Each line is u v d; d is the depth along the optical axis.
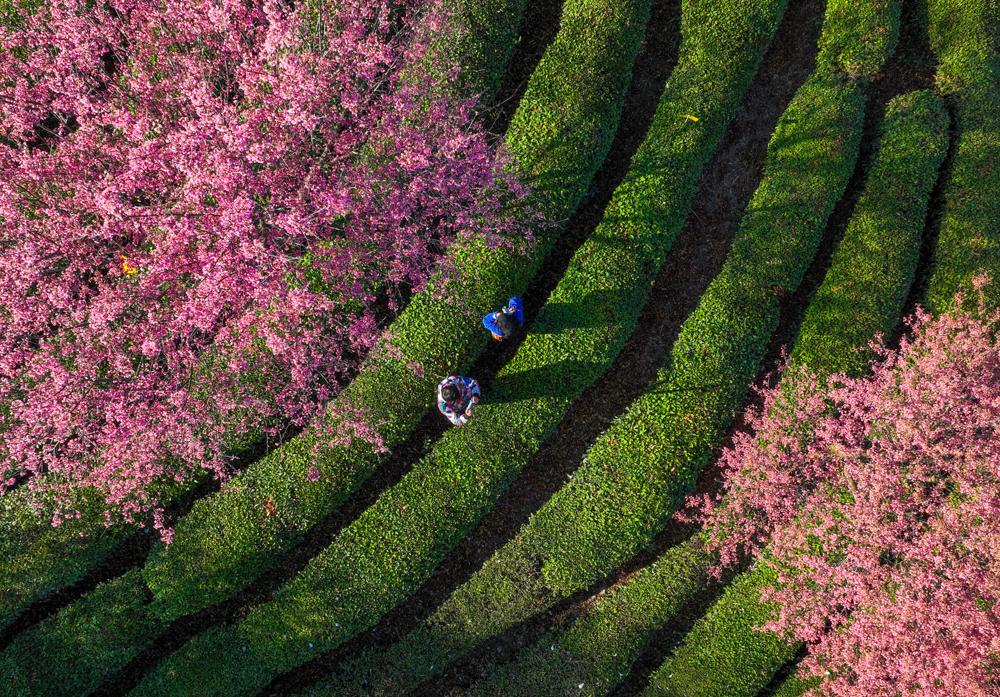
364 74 14.03
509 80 17.53
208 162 13.00
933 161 17.00
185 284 14.11
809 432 16.27
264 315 15.21
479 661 16.92
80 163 13.82
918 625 14.12
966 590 13.96
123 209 13.12
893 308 16.72
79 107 13.61
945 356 15.29
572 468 17.20
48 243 13.54
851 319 16.73
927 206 17.23
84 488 16.22
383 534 16.64
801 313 17.31
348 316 16.14
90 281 14.91
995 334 16.09
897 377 16.16
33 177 13.52
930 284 16.89
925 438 14.80
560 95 17.00
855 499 15.66
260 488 16.52
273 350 14.20
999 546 13.58
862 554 15.00
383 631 16.83
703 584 16.78
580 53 17.11
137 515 16.45
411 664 16.64
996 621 13.53
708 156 17.39
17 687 16.05
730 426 17.12
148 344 13.56
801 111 17.28
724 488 16.88
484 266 16.67
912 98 17.23
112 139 14.75
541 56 17.59
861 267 16.89
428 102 16.02
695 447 16.77
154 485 16.25
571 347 16.86
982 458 14.48
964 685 13.32
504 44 17.23
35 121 14.33
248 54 13.82
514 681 16.70
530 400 16.84
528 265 16.86
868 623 14.80
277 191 13.80
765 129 17.55
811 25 17.73
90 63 13.89
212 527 16.42
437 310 16.72
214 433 15.36
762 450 16.38
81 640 16.25
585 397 17.27
